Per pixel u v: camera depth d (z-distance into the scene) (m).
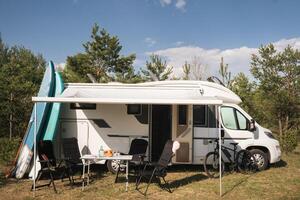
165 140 9.52
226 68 18.23
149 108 9.31
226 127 9.42
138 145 9.05
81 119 9.36
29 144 8.59
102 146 9.30
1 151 10.08
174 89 8.94
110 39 21.66
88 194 7.18
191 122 9.32
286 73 17.11
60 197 6.96
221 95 9.51
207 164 9.24
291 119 17.12
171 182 8.27
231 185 7.97
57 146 9.30
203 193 7.29
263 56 17.30
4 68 15.43
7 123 13.47
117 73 21.69
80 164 8.36
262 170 9.53
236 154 9.27
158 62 19.77
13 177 8.59
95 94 8.16
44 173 8.05
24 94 13.41
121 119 9.34
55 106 8.91
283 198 6.92
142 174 7.48
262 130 9.64
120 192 7.34
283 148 13.41
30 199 6.80
